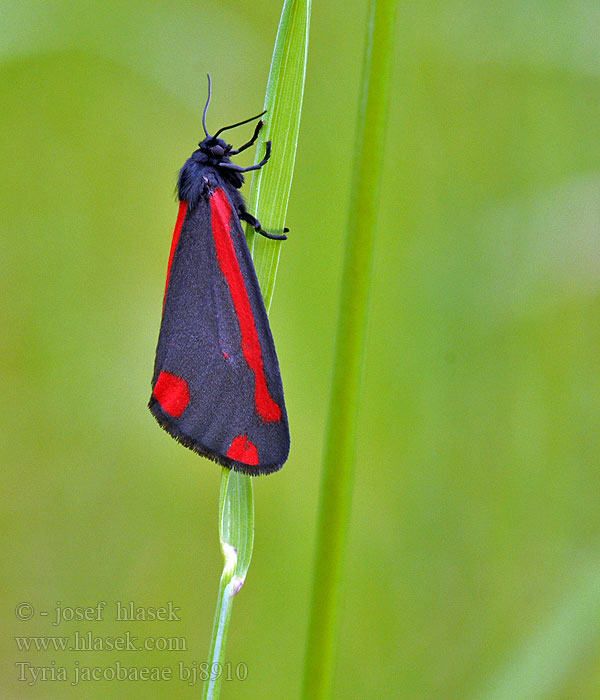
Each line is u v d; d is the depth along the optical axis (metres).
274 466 0.19
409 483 0.22
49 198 0.22
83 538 0.22
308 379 0.22
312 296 0.22
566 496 0.22
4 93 0.22
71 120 0.22
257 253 0.19
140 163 0.22
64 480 0.22
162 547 0.22
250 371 0.19
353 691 0.21
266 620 0.22
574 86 0.22
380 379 0.22
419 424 0.22
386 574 0.22
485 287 0.22
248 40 0.22
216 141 0.19
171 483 0.22
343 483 0.17
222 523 0.18
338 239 0.22
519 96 0.22
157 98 0.22
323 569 0.17
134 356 0.22
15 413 0.22
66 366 0.22
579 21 0.22
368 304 0.17
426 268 0.22
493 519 0.22
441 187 0.22
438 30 0.22
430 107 0.22
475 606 0.22
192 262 0.19
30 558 0.22
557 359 0.22
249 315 0.19
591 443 0.22
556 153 0.22
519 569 0.22
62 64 0.22
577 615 0.20
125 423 0.22
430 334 0.22
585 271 0.22
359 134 0.17
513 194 0.22
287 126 0.19
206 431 0.19
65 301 0.22
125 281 0.22
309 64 0.22
